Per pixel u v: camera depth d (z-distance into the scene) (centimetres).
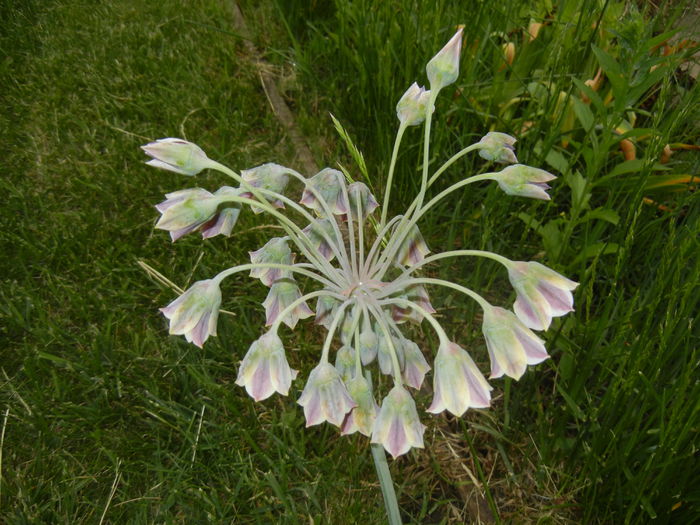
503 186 16
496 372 14
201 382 25
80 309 29
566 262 29
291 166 36
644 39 26
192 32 45
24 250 31
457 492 24
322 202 17
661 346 20
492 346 14
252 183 17
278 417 26
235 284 30
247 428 25
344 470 24
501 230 30
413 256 20
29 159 36
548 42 33
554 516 24
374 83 35
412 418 15
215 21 46
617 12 31
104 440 25
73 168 35
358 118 37
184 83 41
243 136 37
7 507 23
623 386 21
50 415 25
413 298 20
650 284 27
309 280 30
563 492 24
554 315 14
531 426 26
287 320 19
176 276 30
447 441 25
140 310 29
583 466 24
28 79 41
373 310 16
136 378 27
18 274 30
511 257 30
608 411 22
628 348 24
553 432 25
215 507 23
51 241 31
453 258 30
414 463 25
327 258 19
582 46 32
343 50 38
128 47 43
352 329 17
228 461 24
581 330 25
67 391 26
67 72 42
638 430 22
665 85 22
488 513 24
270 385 15
